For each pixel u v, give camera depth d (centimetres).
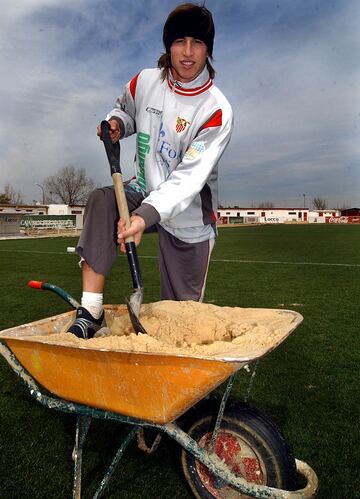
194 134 247
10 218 3488
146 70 265
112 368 167
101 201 228
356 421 284
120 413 176
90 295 227
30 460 242
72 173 7088
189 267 273
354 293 725
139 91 262
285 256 1384
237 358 145
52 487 217
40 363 187
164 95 251
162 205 218
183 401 160
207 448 188
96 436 267
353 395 324
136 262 209
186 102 246
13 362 203
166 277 277
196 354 153
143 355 156
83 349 166
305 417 289
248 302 661
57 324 231
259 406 306
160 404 165
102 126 254
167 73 249
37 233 3888
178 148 252
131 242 209
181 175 231
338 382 349
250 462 183
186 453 197
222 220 7056
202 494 197
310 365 387
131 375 165
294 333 486
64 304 661
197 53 237
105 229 228
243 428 181
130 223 210
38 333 220
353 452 246
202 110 245
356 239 2325
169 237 268
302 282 849
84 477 225
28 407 311
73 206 5244
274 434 179
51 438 267
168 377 158
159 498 208
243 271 1023
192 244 267
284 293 733
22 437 268
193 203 259
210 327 215
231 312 239
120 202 214
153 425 175
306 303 646
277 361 397
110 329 231
